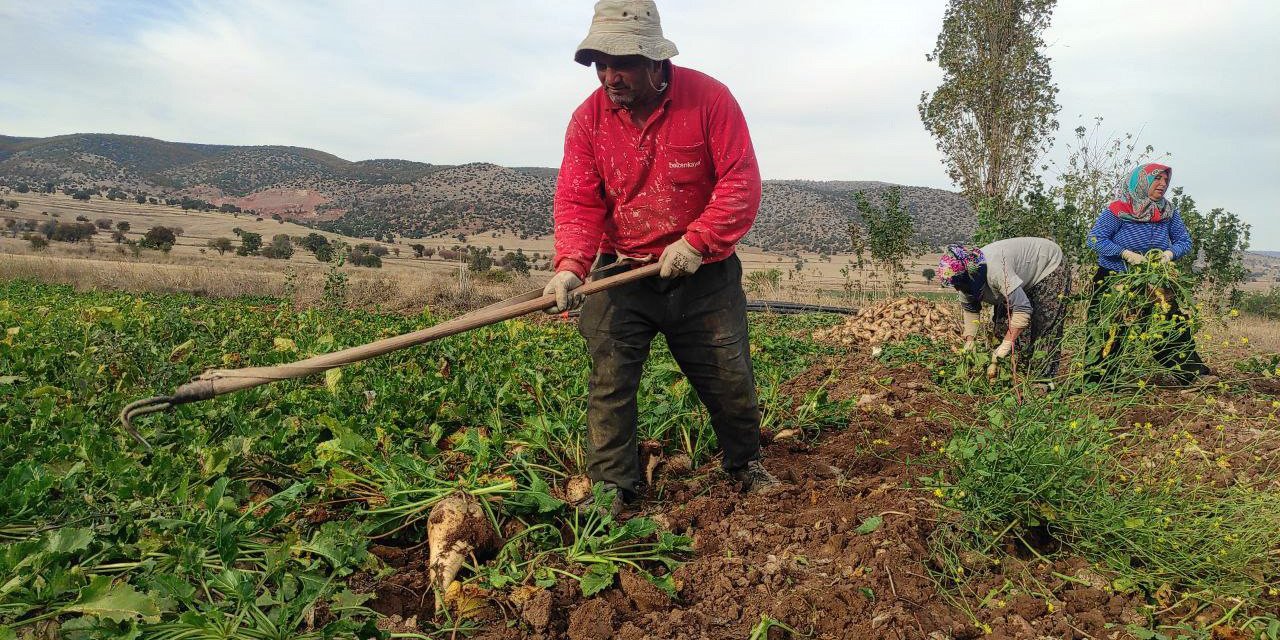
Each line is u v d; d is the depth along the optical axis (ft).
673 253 10.44
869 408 17.92
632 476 11.84
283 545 8.68
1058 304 18.10
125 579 8.39
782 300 61.46
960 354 16.10
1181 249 19.57
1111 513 9.77
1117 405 11.81
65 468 10.80
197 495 10.02
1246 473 11.77
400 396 15.71
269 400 15.60
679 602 9.23
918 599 8.96
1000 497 10.07
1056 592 9.26
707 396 12.05
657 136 10.52
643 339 11.50
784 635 8.46
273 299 63.10
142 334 23.31
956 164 60.23
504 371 15.96
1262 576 9.12
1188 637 8.19
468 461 13.64
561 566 9.89
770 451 14.99
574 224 11.05
